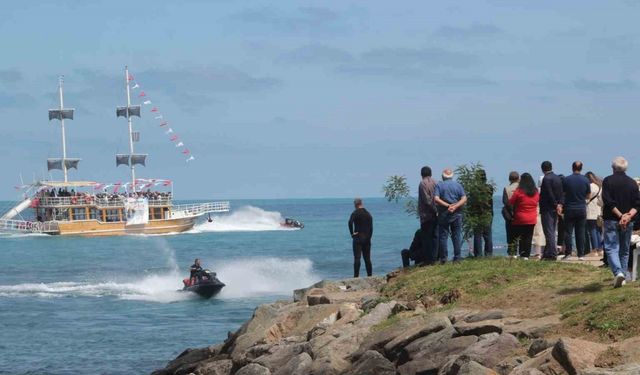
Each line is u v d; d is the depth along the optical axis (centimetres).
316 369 2366
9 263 10819
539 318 2188
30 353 4278
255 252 11450
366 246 3800
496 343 2041
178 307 5925
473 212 3366
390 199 3725
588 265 2747
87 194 16825
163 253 11938
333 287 3553
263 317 3212
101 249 13150
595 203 3616
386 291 2981
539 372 1812
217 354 3284
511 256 3047
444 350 2183
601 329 1989
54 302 6400
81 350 4334
